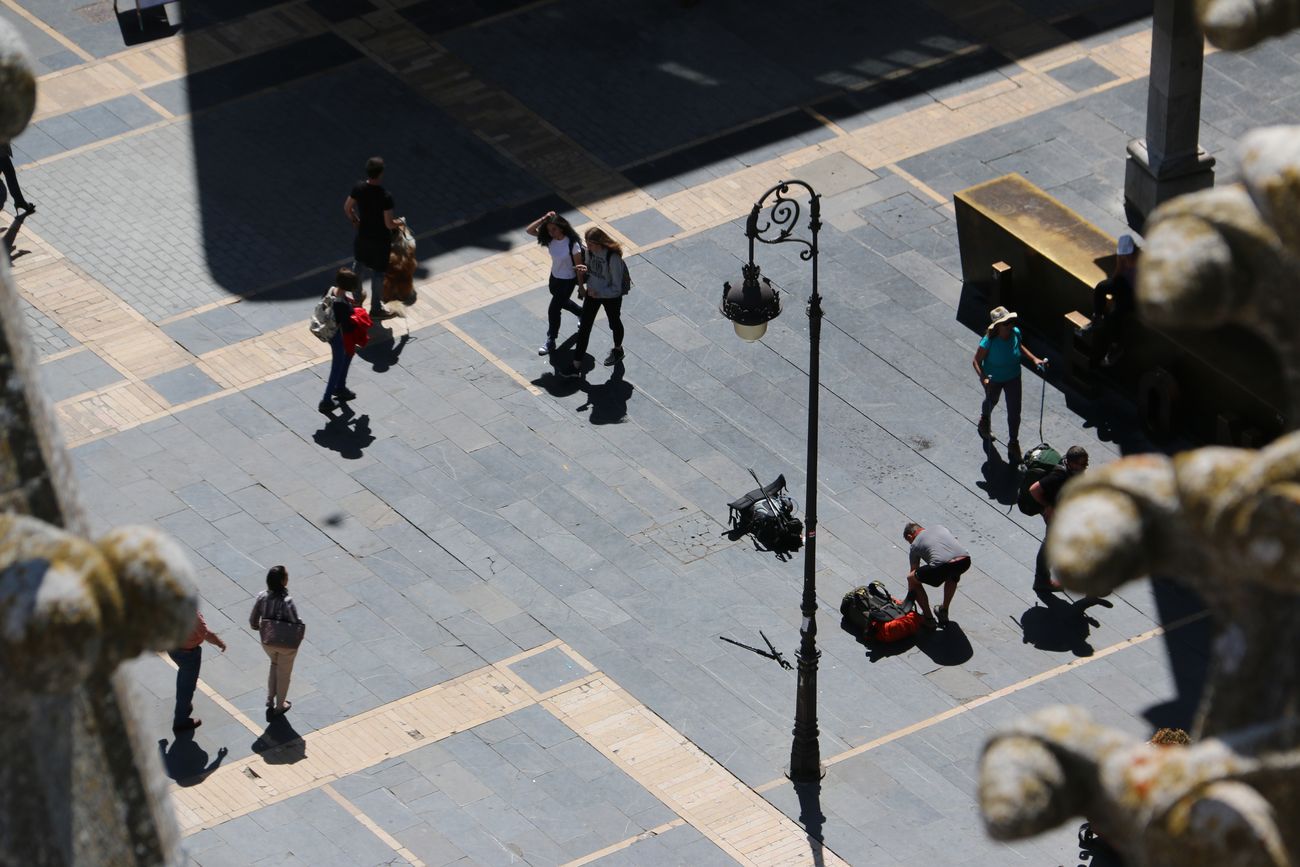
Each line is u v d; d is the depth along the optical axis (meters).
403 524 67.94
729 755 60.09
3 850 10.75
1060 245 73.56
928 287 77.00
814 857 57.12
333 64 88.88
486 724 61.25
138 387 73.94
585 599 65.25
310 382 73.81
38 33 91.81
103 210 82.00
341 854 57.41
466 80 87.75
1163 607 64.00
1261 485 9.10
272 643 59.50
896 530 67.38
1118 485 9.73
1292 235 9.05
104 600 10.09
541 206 81.50
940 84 86.69
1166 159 78.50
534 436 71.25
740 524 67.25
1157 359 70.19
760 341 74.69
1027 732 9.91
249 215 81.62
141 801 12.37
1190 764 9.45
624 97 86.56
